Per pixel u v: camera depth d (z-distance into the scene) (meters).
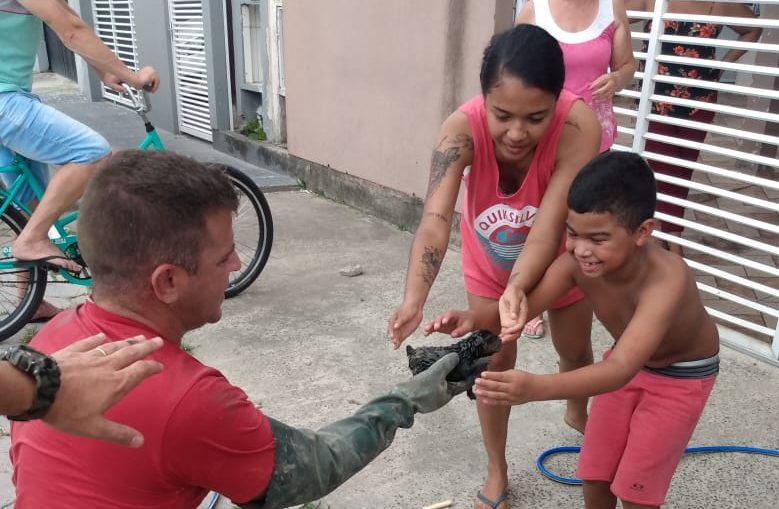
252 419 1.35
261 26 7.10
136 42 9.64
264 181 6.73
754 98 5.68
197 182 1.32
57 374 1.02
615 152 1.83
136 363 1.09
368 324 3.93
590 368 1.75
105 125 9.55
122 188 1.29
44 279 3.71
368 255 4.97
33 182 3.75
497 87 1.86
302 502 1.45
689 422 2.02
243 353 3.64
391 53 5.29
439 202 2.13
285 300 4.26
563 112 2.07
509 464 2.80
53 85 13.58
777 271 3.43
